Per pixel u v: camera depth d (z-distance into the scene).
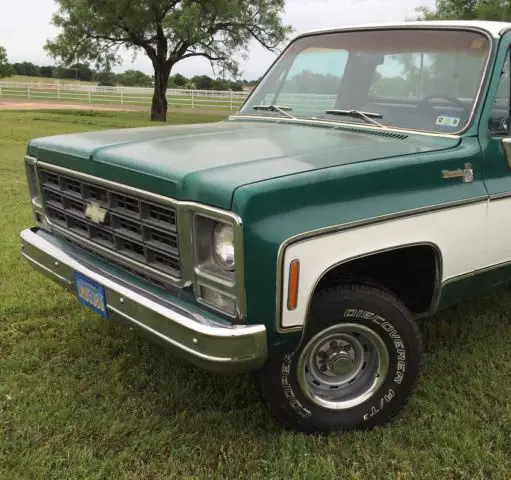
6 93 36.00
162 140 3.07
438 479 2.60
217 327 2.33
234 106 31.16
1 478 2.53
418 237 2.77
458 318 4.17
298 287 2.39
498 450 2.77
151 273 2.67
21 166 9.99
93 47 27.80
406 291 3.20
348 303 2.64
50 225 3.39
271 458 2.71
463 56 3.28
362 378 2.90
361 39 3.76
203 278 2.44
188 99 31.56
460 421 2.98
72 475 2.56
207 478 2.59
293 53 4.14
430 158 2.85
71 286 3.06
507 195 3.18
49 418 2.93
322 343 2.76
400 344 2.82
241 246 2.26
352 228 2.50
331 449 2.77
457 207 2.92
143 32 26.39
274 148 2.85
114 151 2.86
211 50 27.92
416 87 3.42
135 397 3.15
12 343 3.72
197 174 2.42
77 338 3.79
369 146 2.93
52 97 34.97
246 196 2.25
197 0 26.36
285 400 2.73
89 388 3.23
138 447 2.75
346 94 3.71
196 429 2.91
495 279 3.36
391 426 2.96
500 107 3.25
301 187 2.39
